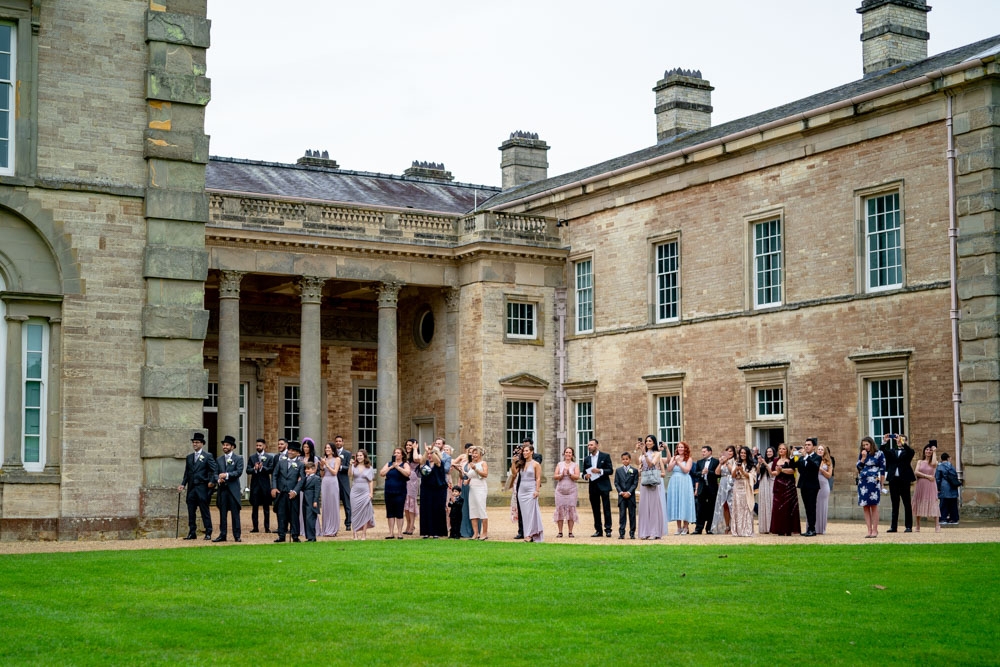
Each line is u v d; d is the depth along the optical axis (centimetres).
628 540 2903
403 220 5141
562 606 1598
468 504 2950
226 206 4781
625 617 1516
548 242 5262
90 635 1403
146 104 2891
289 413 5559
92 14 2858
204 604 1627
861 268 3991
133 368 2845
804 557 2222
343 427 5653
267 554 2338
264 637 1391
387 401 5081
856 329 3981
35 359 2778
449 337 5219
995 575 1891
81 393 2791
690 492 3200
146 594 1717
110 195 2844
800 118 4156
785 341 4234
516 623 1474
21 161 2761
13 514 2719
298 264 4891
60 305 2784
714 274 4544
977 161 3609
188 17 2944
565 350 5244
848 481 3978
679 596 1686
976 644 1354
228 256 4759
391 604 1616
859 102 3959
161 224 2877
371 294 5569
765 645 1345
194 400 2884
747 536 3005
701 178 4597
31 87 2780
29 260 2766
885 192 3925
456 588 1770
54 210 2788
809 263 4172
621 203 4978
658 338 4766
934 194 3753
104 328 2822
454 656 1293
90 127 2838
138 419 2841
